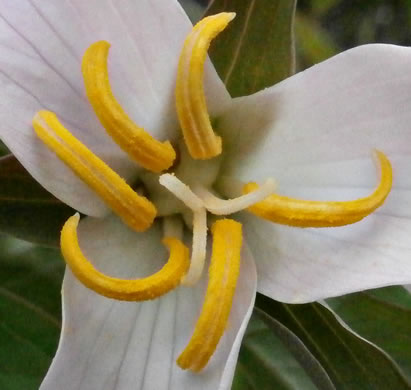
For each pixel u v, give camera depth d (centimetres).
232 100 14
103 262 14
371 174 14
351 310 16
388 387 14
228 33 14
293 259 14
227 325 13
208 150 14
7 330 16
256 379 17
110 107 13
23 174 14
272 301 14
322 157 14
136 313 14
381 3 22
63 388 13
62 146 13
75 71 13
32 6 13
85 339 13
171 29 13
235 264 13
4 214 14
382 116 13
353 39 22
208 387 13
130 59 13
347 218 13
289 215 13
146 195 14
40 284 16
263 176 14
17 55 13
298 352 14
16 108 13
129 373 13
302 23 20
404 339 16
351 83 13
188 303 14
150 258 14
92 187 13
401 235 13
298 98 14
